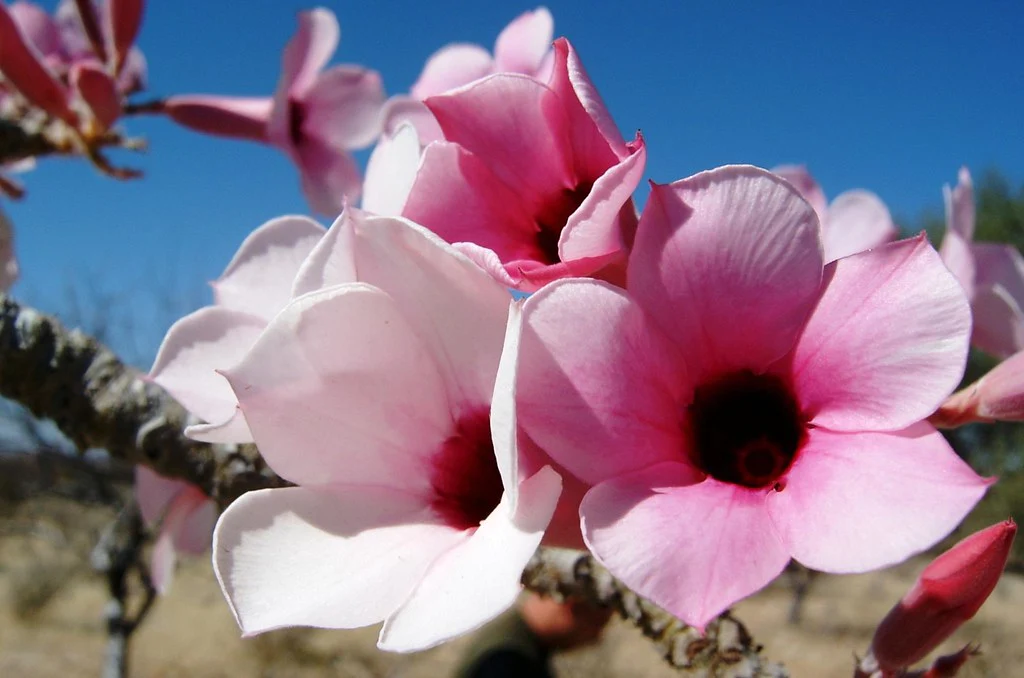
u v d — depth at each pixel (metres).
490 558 0.10
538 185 0.13
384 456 0.12
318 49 0.32
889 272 0.11
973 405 0.14
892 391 0.10
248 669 1.23
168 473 0.17
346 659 1.23
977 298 0.19
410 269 0.11
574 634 0.40
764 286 0.11
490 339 0.12
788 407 0.12
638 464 0.11
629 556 0.10
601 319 0.11
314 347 0.11
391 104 0.16
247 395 0.11
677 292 0.11
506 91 0.13
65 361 0.17
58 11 0.34
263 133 0.31
